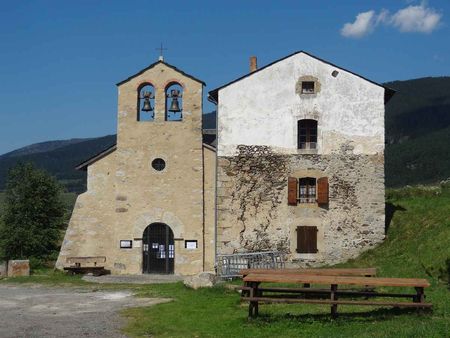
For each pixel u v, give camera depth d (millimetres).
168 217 23625
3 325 12102
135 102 24125
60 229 31062
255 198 21766
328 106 21891
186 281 18000
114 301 15648
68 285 20031
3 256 29484
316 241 21438
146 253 23594
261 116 22062
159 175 23797
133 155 23922
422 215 21562
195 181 23734
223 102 22203
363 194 21500
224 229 21703
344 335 9836
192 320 12203
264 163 21859
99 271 23234
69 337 10805
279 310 12859
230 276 20156
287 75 22141
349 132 21766
